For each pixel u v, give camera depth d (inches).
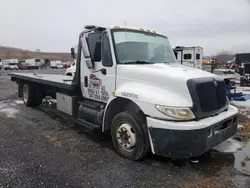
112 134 163.5
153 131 133.6
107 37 171.3
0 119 242.4
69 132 205.8
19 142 177.5
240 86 634.8
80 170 135.9
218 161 151.4
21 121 237.1
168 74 140.2
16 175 128.0
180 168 141.3
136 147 146.7
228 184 123.6
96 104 187.5
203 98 136.0
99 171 135.4
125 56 169.5
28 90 309.9
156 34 197.3
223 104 155.6
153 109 133.7
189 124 126.1
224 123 148.4
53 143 177.6
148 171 136.9
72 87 206.5
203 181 126.2
